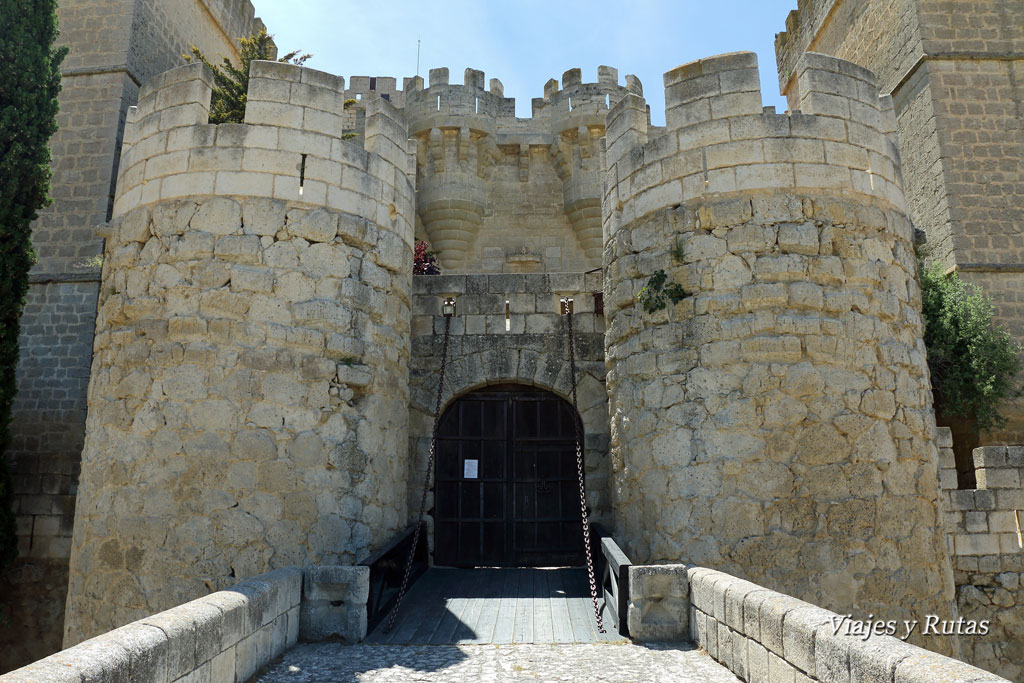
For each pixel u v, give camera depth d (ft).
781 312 27.20
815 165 28.43
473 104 73.56
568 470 38.81
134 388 27.78
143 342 28.17
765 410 26.50
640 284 30.53
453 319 39.70
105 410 28.66
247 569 25.96
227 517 26.25
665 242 29.66
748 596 17.62
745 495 26.00
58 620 42.47
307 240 29.30
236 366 27.40
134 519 26.50
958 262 54.08
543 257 72.95
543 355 39.17
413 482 37.65
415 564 34.42
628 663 19.63
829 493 25.84
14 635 42.55
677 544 26.78
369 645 21.99
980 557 37.78
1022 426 50.55
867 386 27.12
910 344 29.17
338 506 28.09
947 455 39.06
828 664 13.56
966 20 58.54
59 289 50.65
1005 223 54.80
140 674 12.99
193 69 30.27
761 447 26.23
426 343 39.34
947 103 57.00
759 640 16.84
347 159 30.99
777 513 25.70
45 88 43.32
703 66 30.12
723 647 19.20
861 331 27.53
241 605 17.90
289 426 27.61
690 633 22.07
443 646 21.84
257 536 26.30
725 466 26.45
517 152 75.51
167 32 60.90
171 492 26.48
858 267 28.04
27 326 50.16
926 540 27.02
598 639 22.45
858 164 29.19
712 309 27.91
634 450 29.66
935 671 10.78
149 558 26.05
